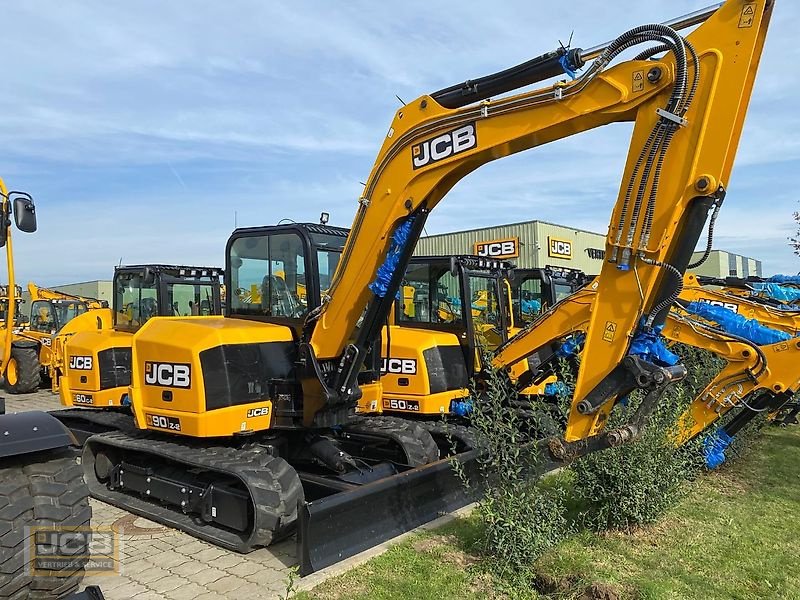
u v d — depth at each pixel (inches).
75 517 144.4
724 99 133.0
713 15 134.5
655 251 140.0
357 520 184.1
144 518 224.5
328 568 171.9
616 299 145.6
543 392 331.6
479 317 317.7
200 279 378.6
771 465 279.9
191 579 171.8
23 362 568.4
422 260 311.4
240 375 212.8
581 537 190.7
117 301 376.5
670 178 138.3
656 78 137.9
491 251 1048.2
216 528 205.3
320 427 212.4
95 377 329.4
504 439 172.2
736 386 244.7
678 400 208.2
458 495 220.5
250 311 241.6
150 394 225.5
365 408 244.4
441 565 171.9
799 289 380.5
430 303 310.3
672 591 157.2
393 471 230.1
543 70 154.9
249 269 241.9
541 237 997.2
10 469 141.6
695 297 311.9
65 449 154.3
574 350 261.1
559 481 213.6
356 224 196.5
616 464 190.9
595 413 148.5
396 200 185.2
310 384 211.5
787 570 171.3
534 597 154.6
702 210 136.4
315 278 221.9
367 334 203.3
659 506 197.9
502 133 162.1
